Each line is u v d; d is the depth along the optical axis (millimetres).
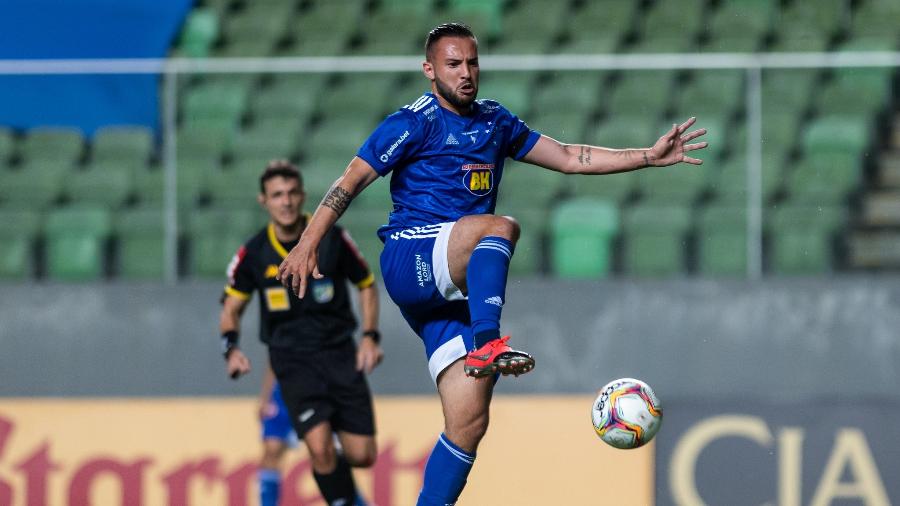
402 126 15883
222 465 27375
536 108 32062
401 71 31172
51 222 30750
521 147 16984
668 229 29797
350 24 45031
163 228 30062
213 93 30875
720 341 28406
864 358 28203
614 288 28641
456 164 16062
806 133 31000
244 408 27562
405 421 27391
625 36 43500
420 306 16328
